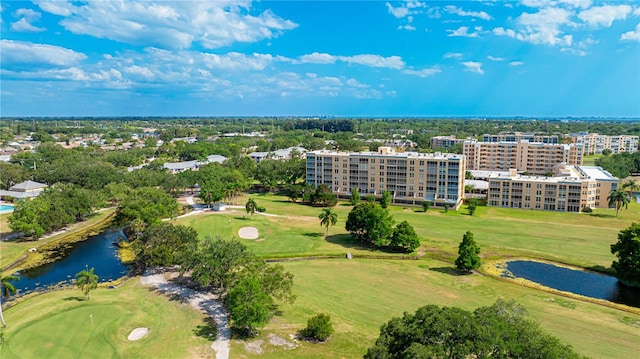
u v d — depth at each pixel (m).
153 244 105.25
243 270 82.00
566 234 136.50
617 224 149.75
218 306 83.62
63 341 70.06
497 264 109.75
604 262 110.12
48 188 179.25
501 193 182.38
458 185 177.25
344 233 140.62
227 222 152.50
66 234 141.50
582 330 73.75
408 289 93.31
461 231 140.62
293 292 90.44
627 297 89.81
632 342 69.50
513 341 47.56
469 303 85.81
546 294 91.00
